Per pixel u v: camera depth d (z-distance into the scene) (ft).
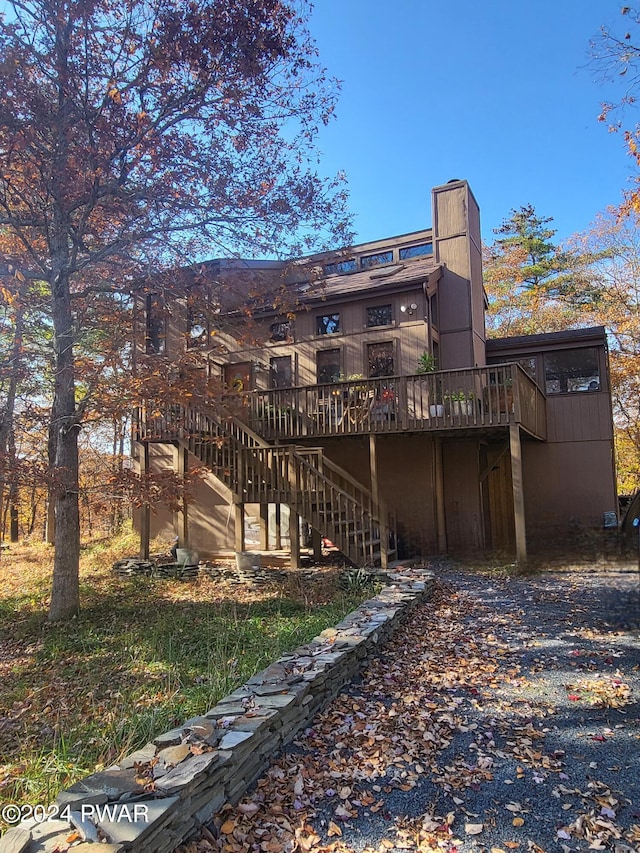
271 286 32.24
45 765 10.74
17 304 28.91
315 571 30.71
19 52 22.90
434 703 13.21
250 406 42.19
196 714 12.75
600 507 42.16
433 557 35.12
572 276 80.43
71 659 20.81
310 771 10.16
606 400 42.98
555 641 17.63
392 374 42.11
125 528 59.31
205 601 28.66
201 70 26.78
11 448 29.66
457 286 44.47
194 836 8.00
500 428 33.73
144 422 36.78
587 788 9.39
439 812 8.86
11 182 27.04
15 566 47.60
